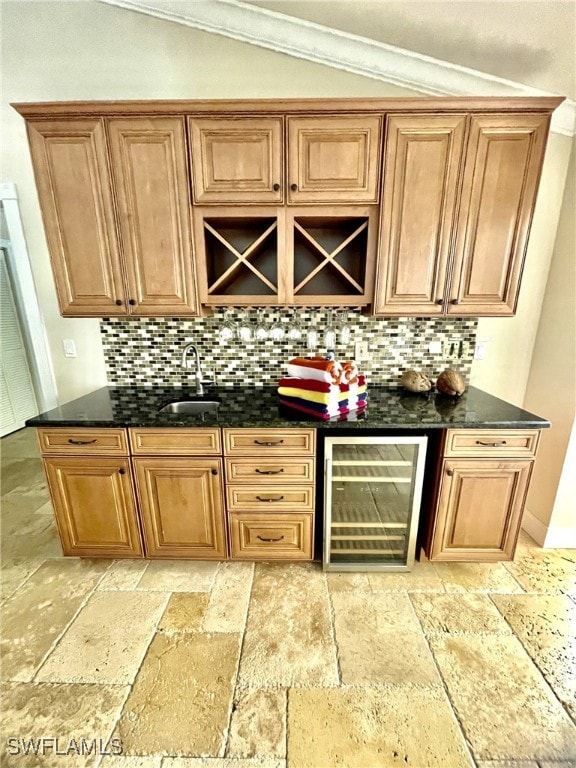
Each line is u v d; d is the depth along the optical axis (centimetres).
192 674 132
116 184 163
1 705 122
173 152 159
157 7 174
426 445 163
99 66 183
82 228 168
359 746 110
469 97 149
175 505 174
